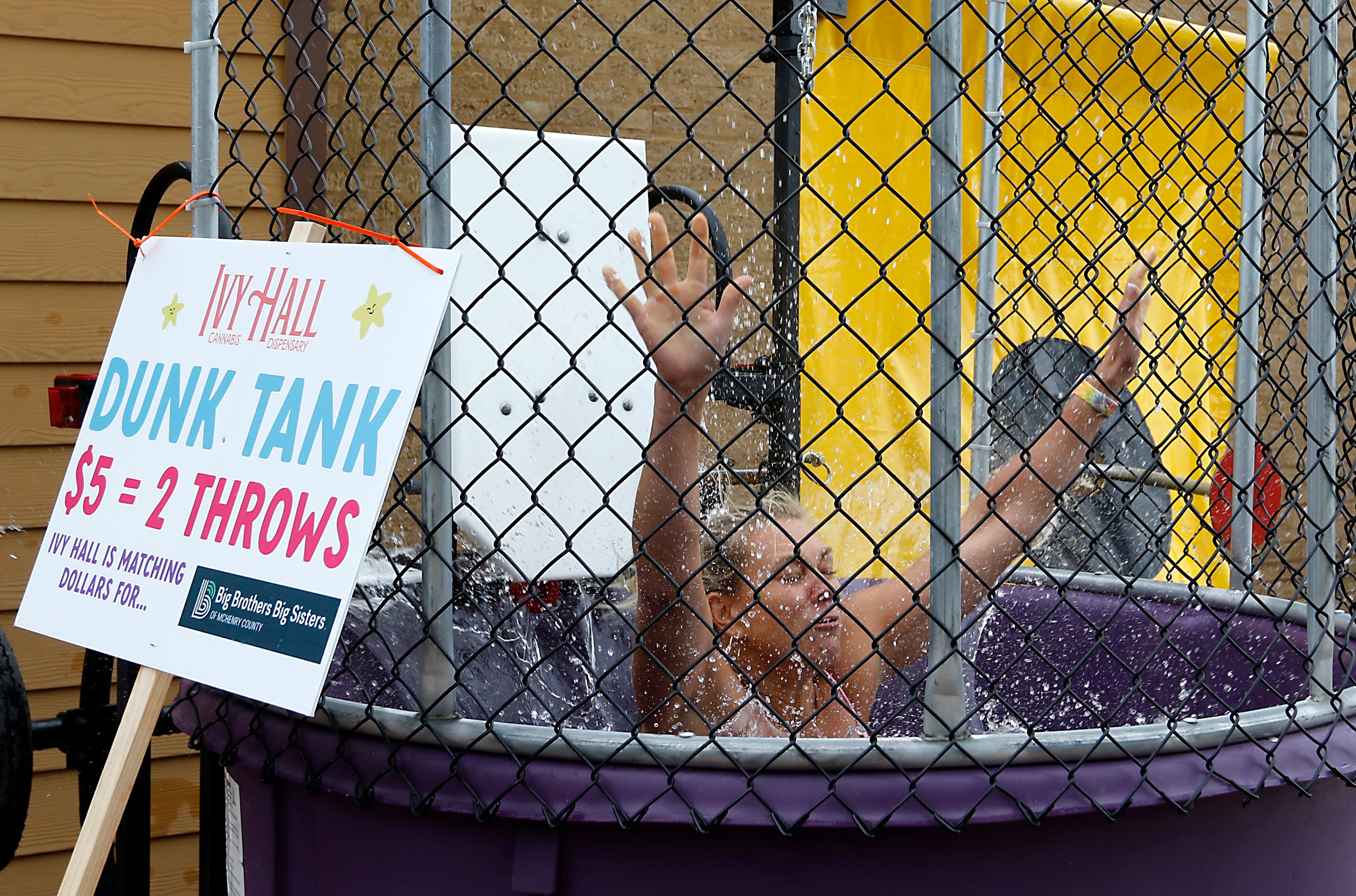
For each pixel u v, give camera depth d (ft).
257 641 3.63
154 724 3.92
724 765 3.44
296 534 3.63
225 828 5.14
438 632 3.71
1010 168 8.70
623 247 7.20
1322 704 4.05
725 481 6.95
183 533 3.95
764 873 3.43
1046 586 7.52
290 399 3.80
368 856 3.79
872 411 7.95
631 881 3.47
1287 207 4.91
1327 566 4.10
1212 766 3.63
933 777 3.45
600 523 7.05
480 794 3.54
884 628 6.10
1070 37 4.43
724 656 3.64
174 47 8.45
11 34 7.94
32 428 8.16
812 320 7.57
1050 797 3.44
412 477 3.82
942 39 3.39
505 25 9.89
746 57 10.77
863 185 7.59
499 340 6.81
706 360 4.44
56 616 4.21
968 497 7.54
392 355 3.58
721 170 3.30
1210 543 9.20
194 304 4.26
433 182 3.63
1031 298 8.75
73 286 8.25
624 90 10.30
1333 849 4.04
